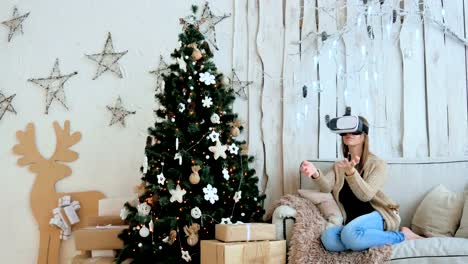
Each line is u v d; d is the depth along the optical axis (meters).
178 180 2.67
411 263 2.15
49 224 3.50
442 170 2.94
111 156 3.59
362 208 2.57
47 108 3.63
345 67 3.43
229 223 2.59
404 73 3.33
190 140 2.82
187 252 2.56
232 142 2.97
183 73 2.87
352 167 2.46
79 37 3.69
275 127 3.49
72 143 3.60
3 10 3.70
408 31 3.36
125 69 3.65
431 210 2.71
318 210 2.66
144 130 3.59
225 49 3.60
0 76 3.66
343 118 2.64
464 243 2.17
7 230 3.53
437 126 3.27
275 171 3.46
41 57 3.68
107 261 2.77
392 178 2.98
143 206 2.70
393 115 3.33
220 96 2.93
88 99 3.64
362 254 2.29
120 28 3.69
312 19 3.52
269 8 3.59
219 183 2.83
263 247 2.36
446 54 3.31
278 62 3.54
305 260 2.35
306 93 3.45
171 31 3.66
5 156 3.60
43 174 3.57
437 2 3.34
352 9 3.44
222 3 3.64
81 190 3.56
